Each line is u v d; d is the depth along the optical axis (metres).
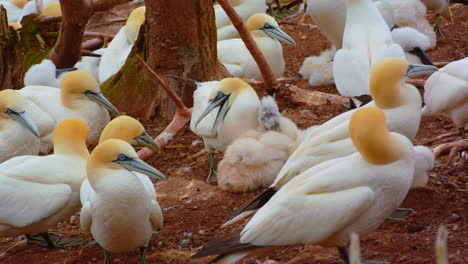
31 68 16.50
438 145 11.83
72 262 9.57
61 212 9.86
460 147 10.99
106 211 8.50
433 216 9.55
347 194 7.48
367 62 12.50
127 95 15.43
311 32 20.97
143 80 15.27
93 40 21.28
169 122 14.95
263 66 14.51
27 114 12.62
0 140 12.30
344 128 9.29
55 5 19.70
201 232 10.04
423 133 12.94
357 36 12.96
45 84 16.42
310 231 7.60
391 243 8.82
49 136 13.62
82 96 13.77
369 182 7.52
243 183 11.19
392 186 7.55
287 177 9.32
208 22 15.06
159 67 14.99
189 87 14.87
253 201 8.97
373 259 8.42
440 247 5.15
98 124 13.94
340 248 7.98
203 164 12.89
